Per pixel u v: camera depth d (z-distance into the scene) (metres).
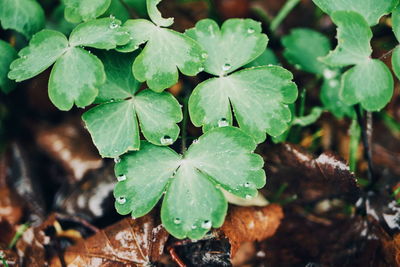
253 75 0.30
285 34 0.39
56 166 0.37
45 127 0.38
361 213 0.33
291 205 0.34
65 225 0.34
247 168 0.30
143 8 0.35
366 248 0.33
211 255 0.31
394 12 0.31
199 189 0.29
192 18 0.39
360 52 0.30
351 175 0.32
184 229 0.29
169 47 0.30
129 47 0.30
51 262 0.32
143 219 0.32
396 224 0.32
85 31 0.30
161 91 0.30
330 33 0.37
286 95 0.30
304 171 0.33
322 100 0.35
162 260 0.31
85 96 0.30
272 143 0.33
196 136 0.33
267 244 0.33
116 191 0.30
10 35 0.34
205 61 0.31
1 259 0.32
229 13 0.40
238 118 0.30
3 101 0.37
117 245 0.32
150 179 0.30
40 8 0.33
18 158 0.37
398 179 0.34
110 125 0.30
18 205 0.35
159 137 0.30
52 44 0.30
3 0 0.32
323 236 0.33
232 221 0.32
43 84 0.36
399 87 0.36
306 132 0.36
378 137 0.37
